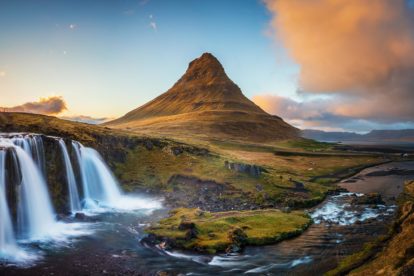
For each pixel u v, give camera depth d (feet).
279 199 291.38
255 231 194.08
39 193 227.61
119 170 346.74
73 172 273.13
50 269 146.20
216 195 303.48
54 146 258.37
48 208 230.89
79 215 231.91
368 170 547.49
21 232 195.72
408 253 110.22
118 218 233.76
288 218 222.07
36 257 159.12
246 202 285.84
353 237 192.13
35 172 231.09
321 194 319.68
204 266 151.33
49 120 396.57
